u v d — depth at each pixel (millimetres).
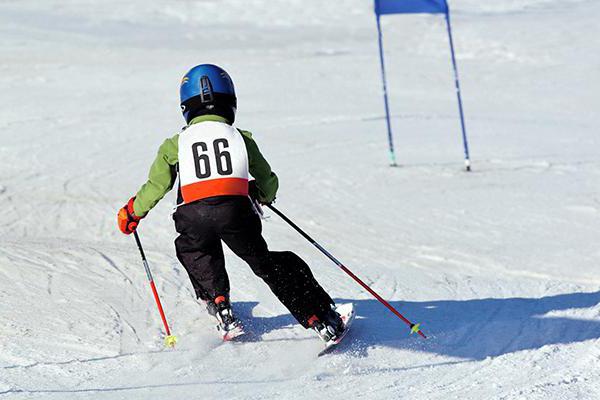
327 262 22766
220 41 93938
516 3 113812
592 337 16516
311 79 69438
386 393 13758
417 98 62938
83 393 13445
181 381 14219
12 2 115188
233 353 15648
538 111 58656
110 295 18250
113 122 50062
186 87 15516
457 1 116688
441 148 44812
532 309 18500
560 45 85875
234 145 14898
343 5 117000
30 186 34250
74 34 94500
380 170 38500
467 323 17547
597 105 61062
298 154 41938
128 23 104688
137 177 36469
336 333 15586
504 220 28859
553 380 14078
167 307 17828
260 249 15180
